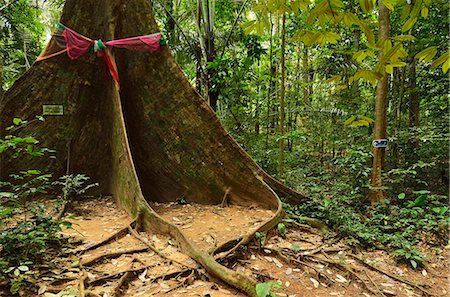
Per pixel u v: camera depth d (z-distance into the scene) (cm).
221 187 652
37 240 349
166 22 1109
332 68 1030
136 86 679
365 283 402
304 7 180
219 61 942
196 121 663
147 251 423
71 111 660
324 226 575
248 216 576
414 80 928
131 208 545
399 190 779
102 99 688
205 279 356
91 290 316
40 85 639
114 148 650
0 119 609
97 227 506
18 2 928
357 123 169
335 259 454
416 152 824
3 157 605
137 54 672
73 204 615
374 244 521
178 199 665
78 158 668
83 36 658
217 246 420
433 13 724
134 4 671
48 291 306
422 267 474
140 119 680
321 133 1083
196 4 1106
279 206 581
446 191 751
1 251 348
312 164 1042
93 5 662
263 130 1245
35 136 630
